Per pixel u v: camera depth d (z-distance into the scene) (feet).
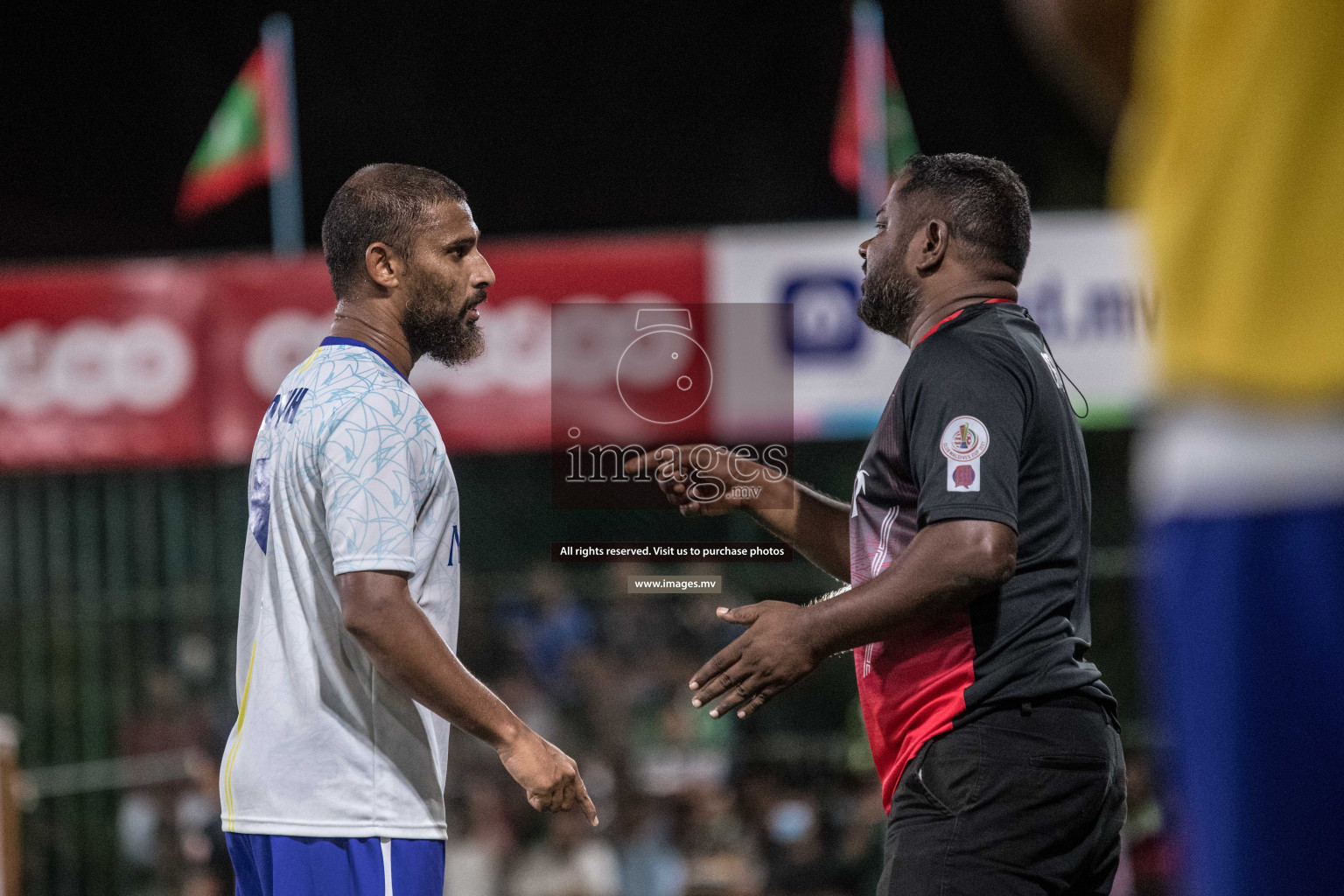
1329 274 12.95
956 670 28.02
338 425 28.43
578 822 82.17
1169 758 15.35
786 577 78.43
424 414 29.66
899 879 27.99
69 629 84.12
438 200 31.50
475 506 91.76
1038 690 27.66
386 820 28.30
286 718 28.73
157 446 79.25
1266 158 13.28
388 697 28.94
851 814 77.82
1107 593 76.48
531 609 95.35
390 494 28.09
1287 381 12.87
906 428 29.17
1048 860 27.55
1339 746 12.66
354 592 27.48
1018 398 28.19
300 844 28.19
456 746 86.58
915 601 26.89
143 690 84.07
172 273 79.87
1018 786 27.27
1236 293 13.24
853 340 72.95
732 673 27.94
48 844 80.02
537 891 80.02
